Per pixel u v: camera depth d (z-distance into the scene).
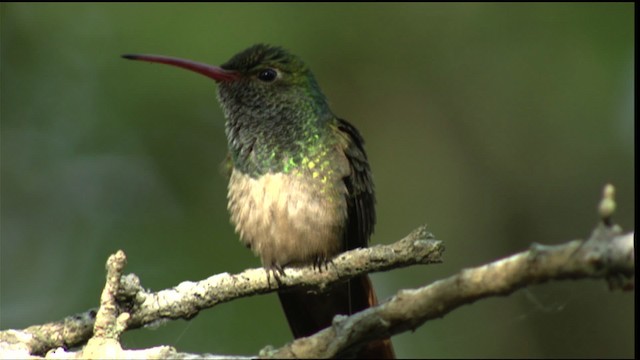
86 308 11.54
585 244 4.59
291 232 8.19
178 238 11.52
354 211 8.61
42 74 12.53
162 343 10.66
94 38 12.32
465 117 13.74
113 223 11.91
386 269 6.77
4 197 12.39
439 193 13.53
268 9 12.24
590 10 12.70
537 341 12.24
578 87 12.97
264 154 8.51
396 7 13.41
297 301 8.55
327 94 13.09
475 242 13.27
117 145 12.23
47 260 12.15
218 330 10.68
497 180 13.55
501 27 13.35
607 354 12.15
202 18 11.86
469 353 12.07
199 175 11.97
